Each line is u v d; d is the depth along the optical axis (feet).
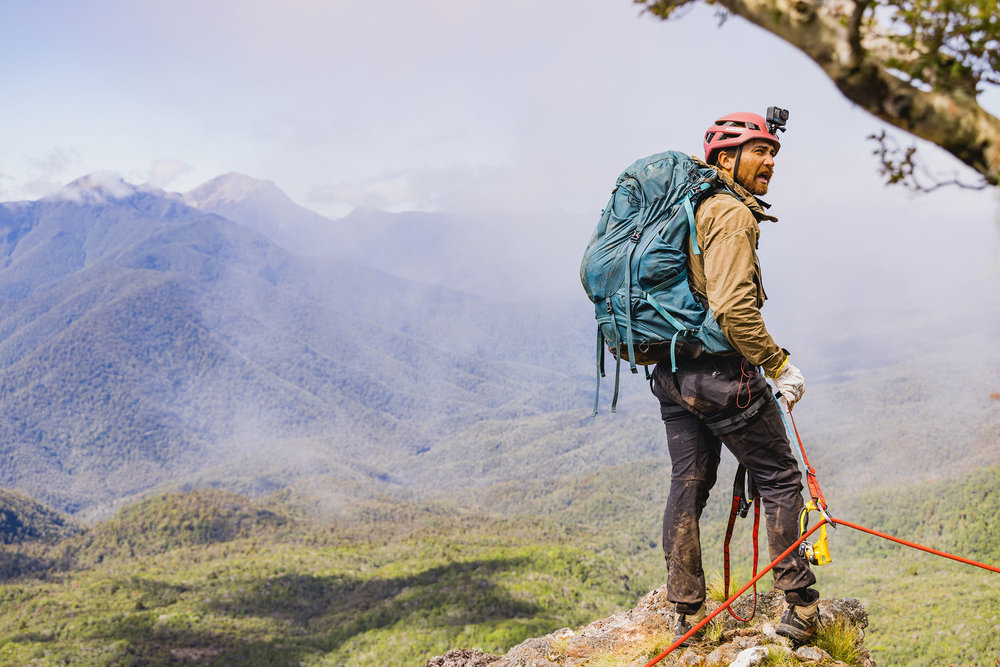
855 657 10.57
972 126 4.21
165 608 596.70
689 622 11.29
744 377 9.84
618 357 10.59
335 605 599.98
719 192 9.86
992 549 440.45
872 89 4.35
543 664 12.25
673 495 11.11
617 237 10.18
